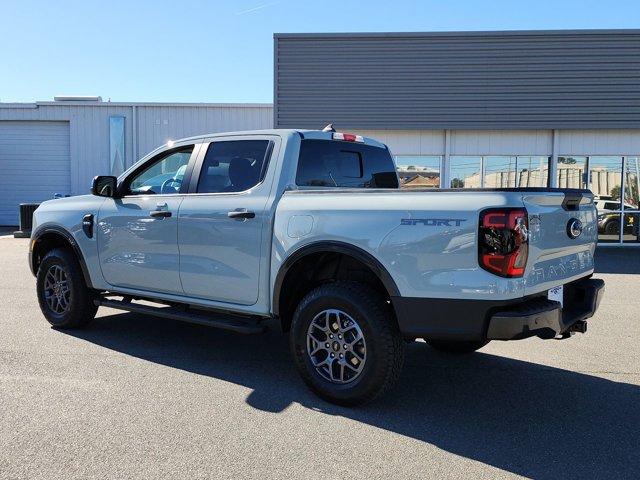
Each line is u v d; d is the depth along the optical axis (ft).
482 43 48.16
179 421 11.88
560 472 10.00
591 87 47.67
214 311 15.81
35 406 12.48
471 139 49.80
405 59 48.65
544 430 11.85
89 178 66.59
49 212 19.67
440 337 11.61
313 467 10.00
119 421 11.78
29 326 19.89
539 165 49.55
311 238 13.10
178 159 16.97
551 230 12.10
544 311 11.40
